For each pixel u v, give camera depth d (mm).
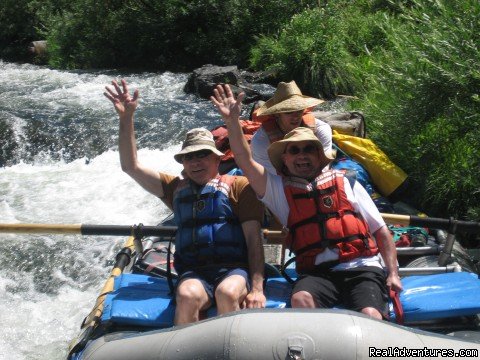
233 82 11773
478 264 4578
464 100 6129
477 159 5891
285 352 2836
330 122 6160
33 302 5680
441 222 4434
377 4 13055
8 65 18500
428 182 6160
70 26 17672
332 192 3695
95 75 14539
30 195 7719
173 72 15508
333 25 12289
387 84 7090
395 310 3533
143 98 11766
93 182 8008
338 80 11328
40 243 6535
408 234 5027
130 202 7414
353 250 3625
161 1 16453
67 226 4473
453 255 4785
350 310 3227
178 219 3848
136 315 3619
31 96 11969
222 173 5562
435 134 6461
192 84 12125
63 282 5973
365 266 3629
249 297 3576
